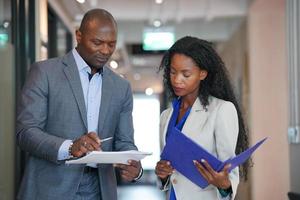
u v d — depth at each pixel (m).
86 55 2.43
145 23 10.84
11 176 4.07
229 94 2.35
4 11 3.96
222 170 2.07
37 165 2.44
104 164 2.52
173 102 2.40
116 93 2.58
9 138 4.02
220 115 2.22
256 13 8.05
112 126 2.57
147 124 16.61
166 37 10.80
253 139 7.92
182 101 2.38
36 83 2.41
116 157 2.14
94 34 2.38
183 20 10.84
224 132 2.20
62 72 2.45
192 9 8.98
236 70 9.90
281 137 7.88
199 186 2.22
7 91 3.98
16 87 4.22
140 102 17.34
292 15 4.99
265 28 8.03
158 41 10.82
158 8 9.09
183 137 2.02
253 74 8.02
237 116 2.28
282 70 7.96
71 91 2.43
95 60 2.42
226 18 10.34
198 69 2.26
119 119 2.65
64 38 7.46
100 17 2.40
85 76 2.50
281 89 7.96
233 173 2.19
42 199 2.40
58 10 6.54
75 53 2.51
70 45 7.76
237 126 2.25
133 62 15.55
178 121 2.37
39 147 2.28
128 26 11.42
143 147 16.36
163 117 2.45
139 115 16.91
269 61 8.00
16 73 4.24
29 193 2.43
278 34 8.00
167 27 10.80
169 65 2.36
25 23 4.47
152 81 17.73
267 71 7.99
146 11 9.19
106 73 2.57
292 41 5.01
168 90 2.44
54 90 2.41
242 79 9.07
